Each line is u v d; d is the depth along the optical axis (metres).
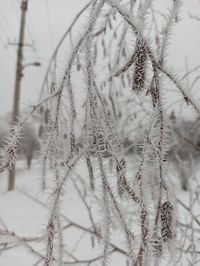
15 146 0.29
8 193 2.33
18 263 0.96
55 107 0.30
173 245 0.30
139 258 0.28
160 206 0.29
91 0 0.30
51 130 0.31
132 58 0.28
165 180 0.29
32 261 0.98
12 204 1.96
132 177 0.30
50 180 0.30
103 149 0.30
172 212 0.29
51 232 0.29
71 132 0.30
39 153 0.32
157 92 0.29
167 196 0.30
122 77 0.47
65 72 0.30
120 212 0.30
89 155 0.29
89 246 1.13
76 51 0.30
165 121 0.29
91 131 0.30
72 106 0.30
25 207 1.86
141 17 0.28
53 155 0.31
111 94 0.49
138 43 0.28
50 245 0.28
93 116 0.29
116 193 0.33
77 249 1.10
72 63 0.30
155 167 0.29
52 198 0.29
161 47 0.29
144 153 0.29
